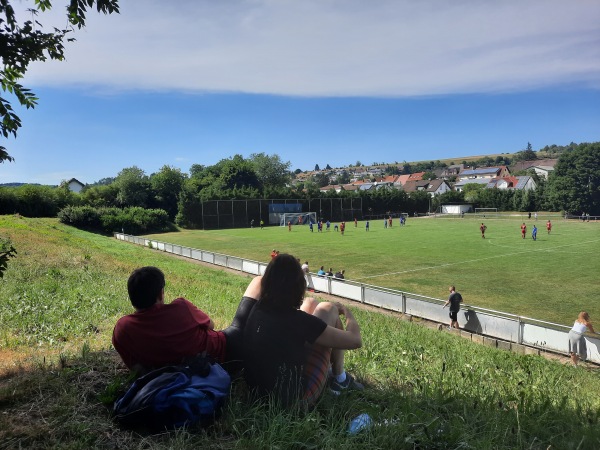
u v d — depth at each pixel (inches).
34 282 467.8
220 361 142.0
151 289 132.3
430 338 426.0
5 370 170.6
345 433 115.1
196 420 112.7
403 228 2305.6
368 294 740.0
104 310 350.6
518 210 3508.9
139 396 112.3
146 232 2434.8
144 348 128.8
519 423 130.3
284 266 122.8
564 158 3275.1
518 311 649.0
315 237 1899.6
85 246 1153.4
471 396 169.5
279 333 120.7
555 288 795.4
